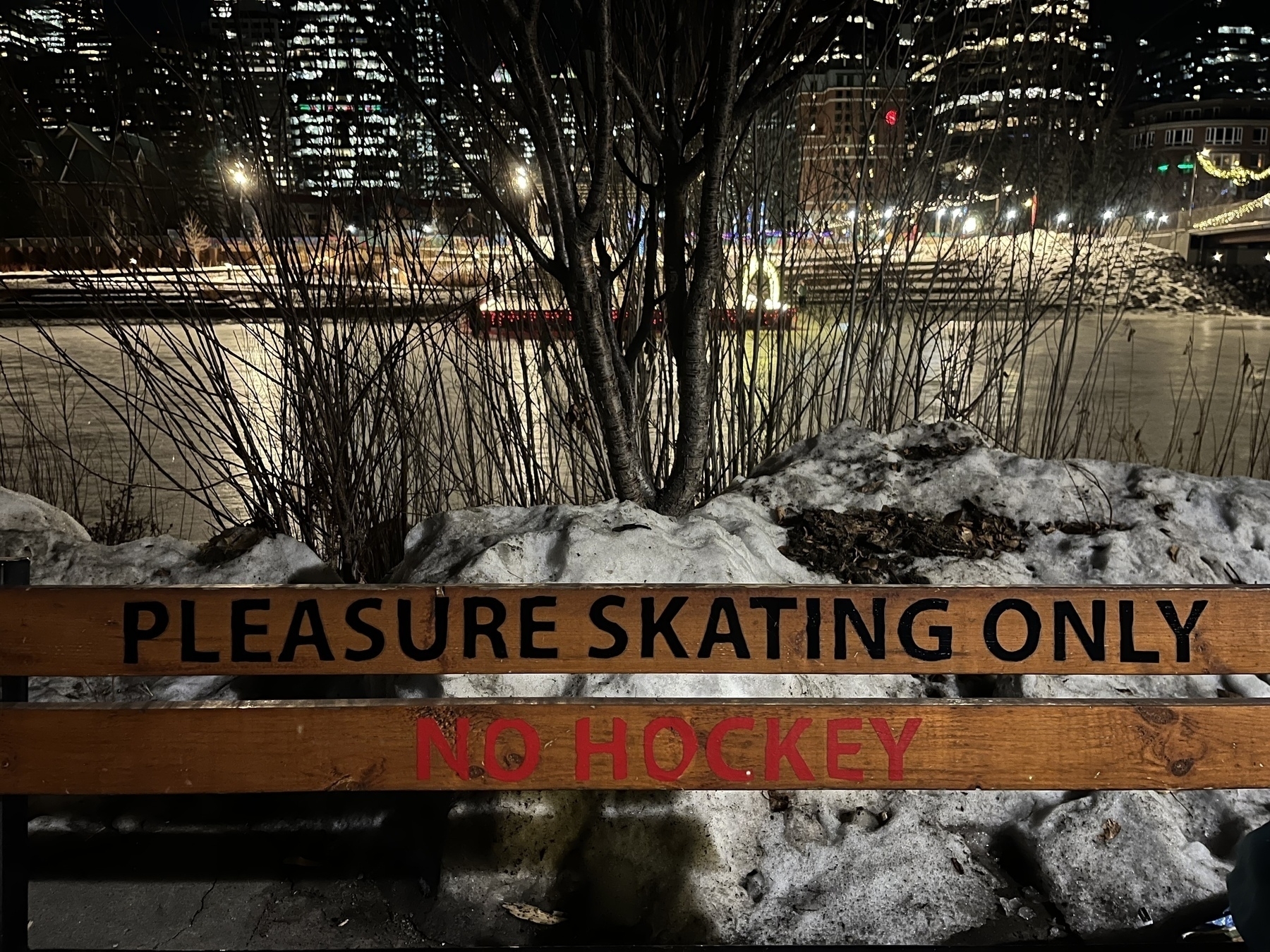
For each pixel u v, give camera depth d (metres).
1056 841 2.47
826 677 2.85
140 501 7.01
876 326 4.48
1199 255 36.78
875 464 3.56
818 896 2.38
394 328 3.88
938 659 1.95
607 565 2.70
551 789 1.93
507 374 4.12
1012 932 2.31
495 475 5.07
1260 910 1.62
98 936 2.29
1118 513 3.37
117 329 3.71
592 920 2.32
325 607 1.94
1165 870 2.39
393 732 1.89
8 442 5.79
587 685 2.53
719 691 2.60
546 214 3.71
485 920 2.32
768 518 3.34
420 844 2.58
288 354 3.74
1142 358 18.28
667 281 3.45
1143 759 1.91
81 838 2.65
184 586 1.93
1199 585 1.96
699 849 2.39
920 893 2.39
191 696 2.96
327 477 3.84
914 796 2.66
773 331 4.63
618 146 3.55
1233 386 15.17
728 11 2.86
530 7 2.94
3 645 1.92
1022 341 4.66
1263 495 3.43
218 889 2.46
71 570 3.15
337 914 2.38
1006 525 3.35
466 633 1.95
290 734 1.89
